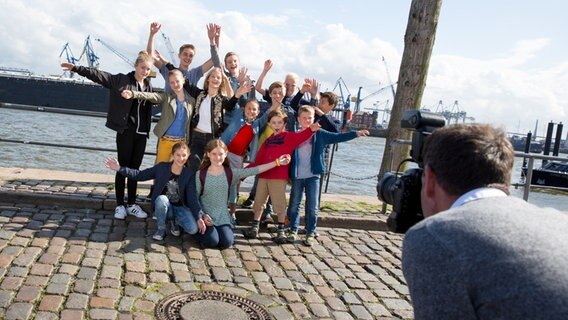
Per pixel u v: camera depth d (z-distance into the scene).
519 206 1.43
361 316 3.95
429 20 7.34
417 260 1.38
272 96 5.85
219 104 5.85
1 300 3.49
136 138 5.66
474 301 1.29
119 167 5.33
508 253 1.28
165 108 5.67
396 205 2.11
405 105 7.52
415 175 2.08
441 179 1.55
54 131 26.17
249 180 10.25
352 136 5.60
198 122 5.80
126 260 4.49
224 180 5.23
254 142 5.90
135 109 5.58
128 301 3.70
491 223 1.34
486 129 1.56
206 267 4.58
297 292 4.26
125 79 5.49
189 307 3.71
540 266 1.26
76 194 6.14
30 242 4.65
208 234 5.03
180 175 5.24
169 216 5.22
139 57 5.56
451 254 1.32
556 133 28.03
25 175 6.91
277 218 5.69
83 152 17.41
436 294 1.32
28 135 23.64
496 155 1.49
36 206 5.75
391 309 4.15
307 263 5.00
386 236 6.28
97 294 3.76
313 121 5.75
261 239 5.60
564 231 1.38
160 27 6.07
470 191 1.50
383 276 4.88
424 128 2.18
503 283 1.26
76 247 4.66
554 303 1.21
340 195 8.14
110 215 5.74
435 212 1.62
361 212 6.92
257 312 3.77
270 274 4.59
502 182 1.51
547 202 20.09
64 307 3.51
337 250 5.52
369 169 26.06
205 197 5.23
